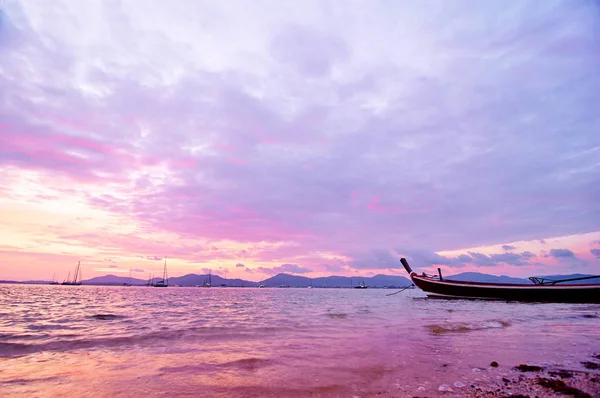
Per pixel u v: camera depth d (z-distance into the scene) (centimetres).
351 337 1048
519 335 1073
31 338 1039
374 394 513
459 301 3180
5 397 492
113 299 3834
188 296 5172
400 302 3253
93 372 635
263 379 591
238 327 1290
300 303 3259
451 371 644
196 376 608
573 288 2589
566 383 560
